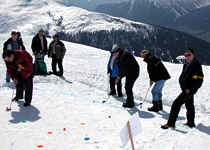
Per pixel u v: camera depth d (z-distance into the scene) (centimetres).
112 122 515
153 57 603
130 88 628
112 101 698
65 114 542
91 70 1206
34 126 458
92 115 552
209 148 370
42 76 866
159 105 652
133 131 305
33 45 898
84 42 18725
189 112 501
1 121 469
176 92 923
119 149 374
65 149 373
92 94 759
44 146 379
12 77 543
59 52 910
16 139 396
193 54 480
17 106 566
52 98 658
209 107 709
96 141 409
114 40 18975
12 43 741
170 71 1410
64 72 1038
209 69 1422
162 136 438
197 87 456
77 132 447
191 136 421
